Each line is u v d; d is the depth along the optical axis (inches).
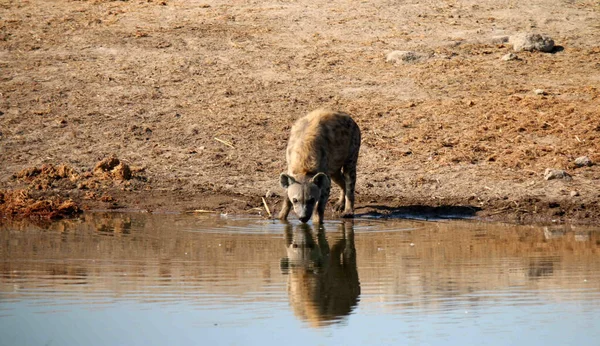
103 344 922.7
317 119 1594.5
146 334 948.6
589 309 1030.4
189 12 2780.5
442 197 1769.2
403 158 1952.5
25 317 1000.2
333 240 1439.5
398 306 1053.2
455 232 1512.1
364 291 1119.0
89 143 2042.3
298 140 1565.0
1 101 2197.3
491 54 2470.5
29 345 917.2
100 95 2244.1
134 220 1621.6
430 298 1083.3
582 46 2518.5
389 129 2080.5
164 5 2839.6
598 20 2721.5
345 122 1628.9
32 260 1270.9
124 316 1005.2
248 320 999.0
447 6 2834.6
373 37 2600.9
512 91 2235.5
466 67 2388.0
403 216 1670.8
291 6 2832.2
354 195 1721.2
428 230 1531.7
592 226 1585.9
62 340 932.6
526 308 1040.8
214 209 1723.7
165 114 2166.6
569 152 1924.2
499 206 1707.7
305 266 1249.4
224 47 2519.7
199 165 1951.3
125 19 2714.1
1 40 2532.0
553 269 1224.8
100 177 1882.4
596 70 2353.6
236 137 2066.9
